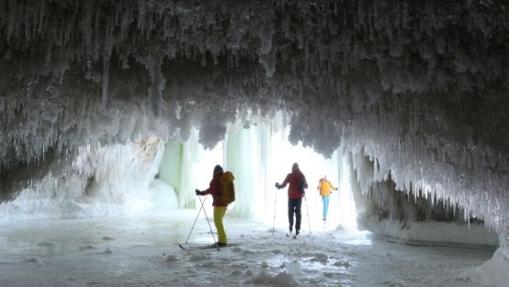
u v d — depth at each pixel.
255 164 15.86
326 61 4.74
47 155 8.35
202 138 6.60
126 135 7.38
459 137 5.44
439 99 5.25
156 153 18.27
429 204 8.40
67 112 6.25
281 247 8.26
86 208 15.02
